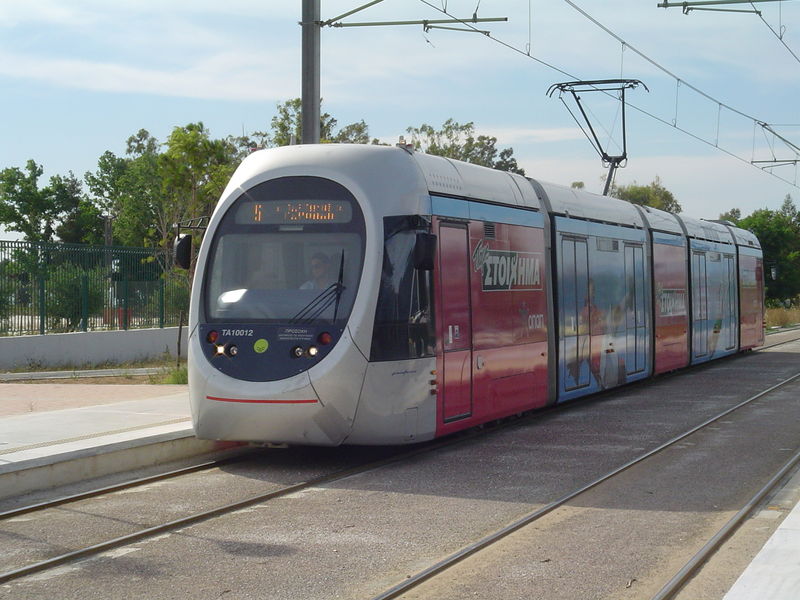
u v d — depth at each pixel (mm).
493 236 13469
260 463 11758
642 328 19891
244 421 10984
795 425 14547
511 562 7230
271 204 11531
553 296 15555
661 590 6434
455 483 10344
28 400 16828
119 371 25188
